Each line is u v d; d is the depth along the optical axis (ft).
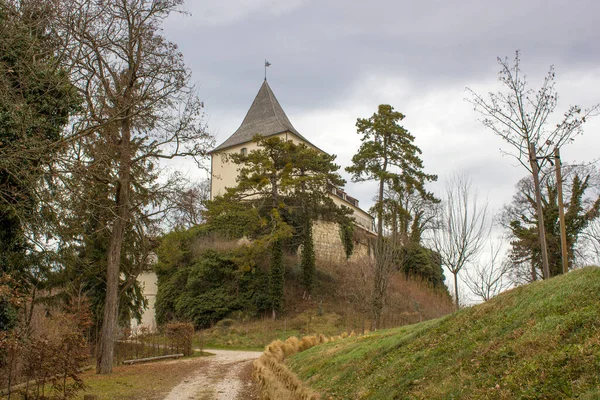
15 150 41.24
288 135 180.75
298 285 144.66
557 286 30.50
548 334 24.30
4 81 41.73
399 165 128.26
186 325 94.84
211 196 183.73
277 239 132.05
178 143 65.21
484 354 26.53
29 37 45.06
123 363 77.30
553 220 96.84
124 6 58.54
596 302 25.36
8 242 53.26
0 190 43.04
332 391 35.94
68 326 67.67
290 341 76.07
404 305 137.18
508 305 32.42
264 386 45.83
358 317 129.18
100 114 52.06
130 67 60.49
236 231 152.15
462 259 67.41
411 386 28.12
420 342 35.73
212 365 74.18
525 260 104.73
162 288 146.51
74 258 63.72
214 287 139.95
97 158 50.16
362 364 38.70
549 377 20.31
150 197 65.10
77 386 40.96
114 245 65.67
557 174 44.27
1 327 51.62
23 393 38.96
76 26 47.75
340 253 166.91
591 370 19.27
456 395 23.61
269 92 202.28
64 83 49.11
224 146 191.93
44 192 42.65
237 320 133.08
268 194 142.20
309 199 145.79
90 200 47.14
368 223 208.85
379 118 130.11
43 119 46.06
